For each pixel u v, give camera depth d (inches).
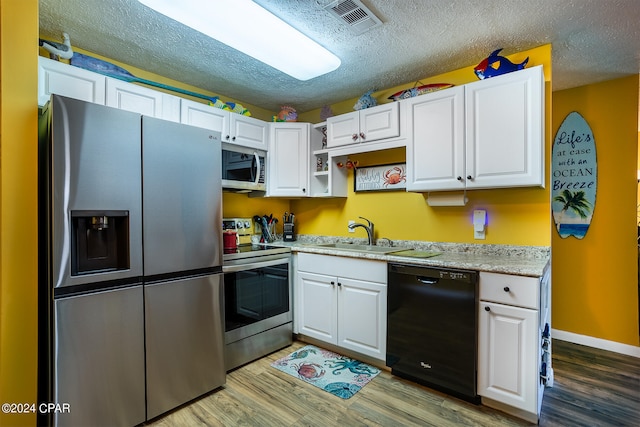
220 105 110.3
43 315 64.4
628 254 106.8
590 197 113.1
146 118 71.7
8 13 58.5
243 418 72.7
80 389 61.6
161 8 65.7
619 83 108.3
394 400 78.8
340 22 76.5
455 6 70.9
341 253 99.8
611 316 109.1
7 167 57.9
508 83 81.3
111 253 68.5
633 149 106.3
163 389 73.6
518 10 72.1
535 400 68.2
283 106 133.6
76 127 61.4
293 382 87.7
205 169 83.0
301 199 145.1
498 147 82.6
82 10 72.7
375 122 106.2
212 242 84.2
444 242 104.0
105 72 87.0
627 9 70.9
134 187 69.4
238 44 81.1
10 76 58.4
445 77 105.3
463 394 76.8
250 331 99.2
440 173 91.6
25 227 60.0
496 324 72.7
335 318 102.7
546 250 86.5
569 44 86.8
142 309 70.6
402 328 86.1
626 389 83.9
